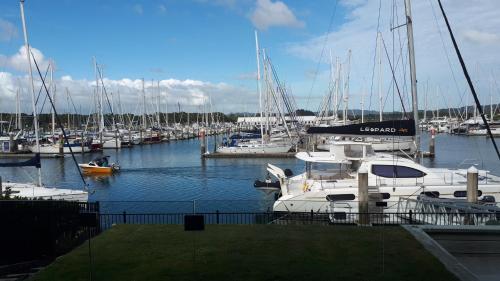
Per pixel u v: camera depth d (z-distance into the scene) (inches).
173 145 3725.4
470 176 662.5
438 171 831.7
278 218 704.4
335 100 3024.1
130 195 1403.8
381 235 498.9
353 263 400.8
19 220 486.9
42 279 370.6
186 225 457.4
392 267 386.3
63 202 520.4
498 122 4069.9
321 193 752.3
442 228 485.7
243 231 534.3
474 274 374.0
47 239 492.1
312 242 476.4
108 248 460.4
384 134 800.3
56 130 3656.5
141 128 4170.8
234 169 1999.3
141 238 501.4
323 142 2400.3
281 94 2974.9
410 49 841.5
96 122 3774.6
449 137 3818.9
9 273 446.3
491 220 554.3
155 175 1855.3
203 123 5354.3
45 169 2092.8
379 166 789.2
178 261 414.0
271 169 931.3
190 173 1898.4
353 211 716.0
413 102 837.2
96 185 1616.6
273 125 3245.6
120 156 2763.3
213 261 412.2
